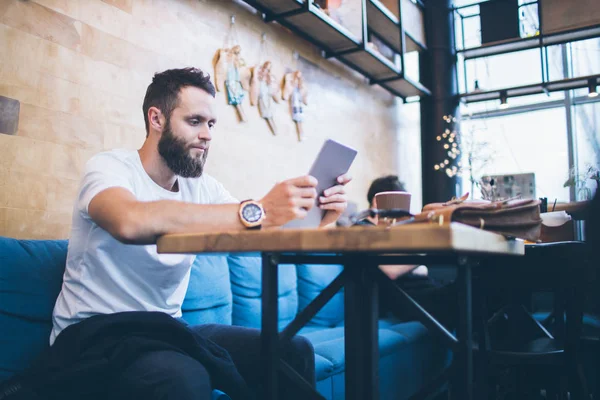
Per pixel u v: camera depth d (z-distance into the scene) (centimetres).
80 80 213
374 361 112
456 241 80
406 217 121
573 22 443
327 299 114
